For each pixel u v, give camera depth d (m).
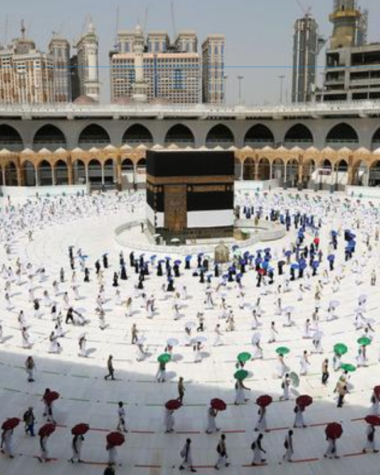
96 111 81.31
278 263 35.69
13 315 28.27
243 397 19.23
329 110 78.31
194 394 20.00
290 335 25.34
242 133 88.62
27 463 15.85
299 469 15.52
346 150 72.88
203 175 44.38
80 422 18.09
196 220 44.97
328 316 27.16
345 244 44.25
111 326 26.66
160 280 34.31
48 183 86.44
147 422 18.08
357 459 15.99
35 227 51.25
